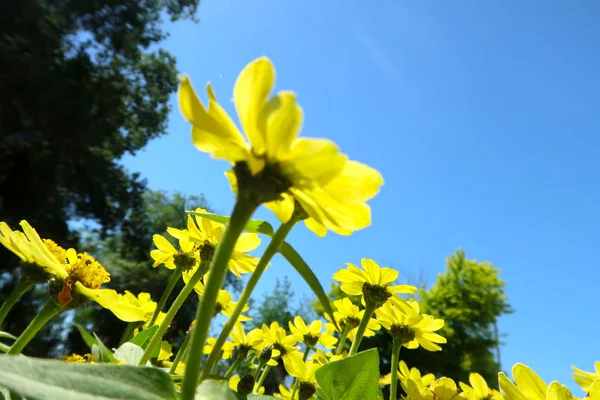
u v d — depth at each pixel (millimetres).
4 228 139
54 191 1905
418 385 196
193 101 91
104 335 1424
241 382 167
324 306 105
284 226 110
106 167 2170
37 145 1880
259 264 108
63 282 142
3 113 1759
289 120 87
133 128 2627
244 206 92
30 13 1818
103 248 2736
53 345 1515
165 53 2717
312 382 242
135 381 82
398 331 222
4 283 1628
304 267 108
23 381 70
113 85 2248
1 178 1816
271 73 93
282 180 92
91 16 2199
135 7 2297
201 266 171
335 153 86
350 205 96
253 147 93
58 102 1855
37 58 1827
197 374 83
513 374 138
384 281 224
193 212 128
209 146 98
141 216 2518
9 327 1519
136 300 235
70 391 74
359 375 142
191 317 1462
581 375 173
